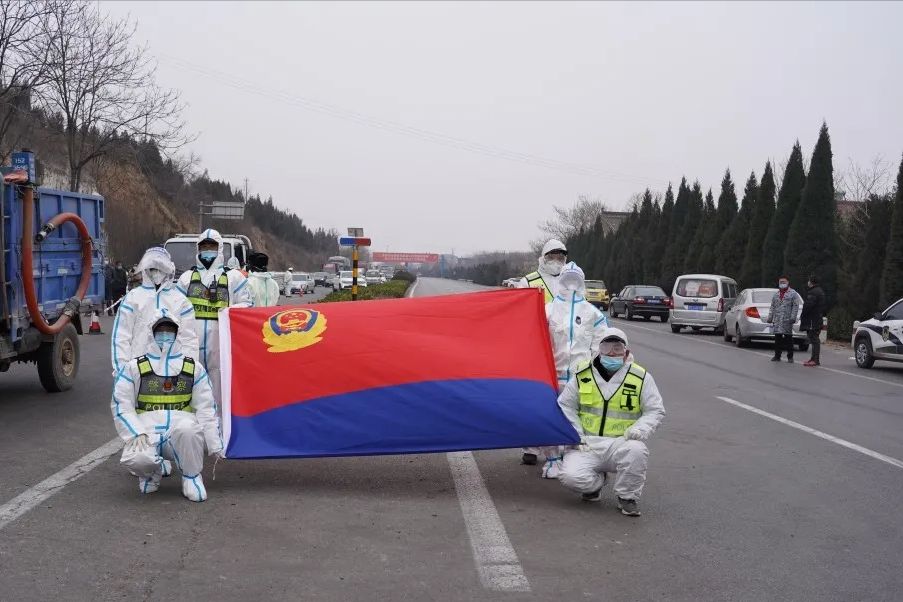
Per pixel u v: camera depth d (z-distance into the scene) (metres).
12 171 9.80
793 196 31.42
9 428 8.88
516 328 7.06
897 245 23.47
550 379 6.82
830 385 14.30
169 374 6.38
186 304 7.15
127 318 6.92
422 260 177.00
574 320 7.30
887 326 16.66
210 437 6.46
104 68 28.98
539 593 4.60
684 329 29.95
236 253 18.50
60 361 11.27
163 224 52.88
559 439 6.51
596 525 5.89
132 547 5.20
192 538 5.39
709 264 39.69
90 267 11.95
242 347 6.98
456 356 6.81
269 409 6.72
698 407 11.52
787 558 5.27
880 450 8.74
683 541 5.57
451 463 7.75
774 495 6.82
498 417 6.53
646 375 6.24
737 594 4.65
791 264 28.64
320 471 7.29
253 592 4.52
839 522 6.08
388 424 6.58
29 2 25.12
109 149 31.80
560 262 7.88
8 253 9.66
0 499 6.20
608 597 4.57
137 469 6.17
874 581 4.89
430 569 4.93
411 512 6.10
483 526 5.79
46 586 4.54
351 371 6.75
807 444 9.02
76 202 11.83
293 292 54.97
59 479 6.80
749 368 16.77
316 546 5.29
